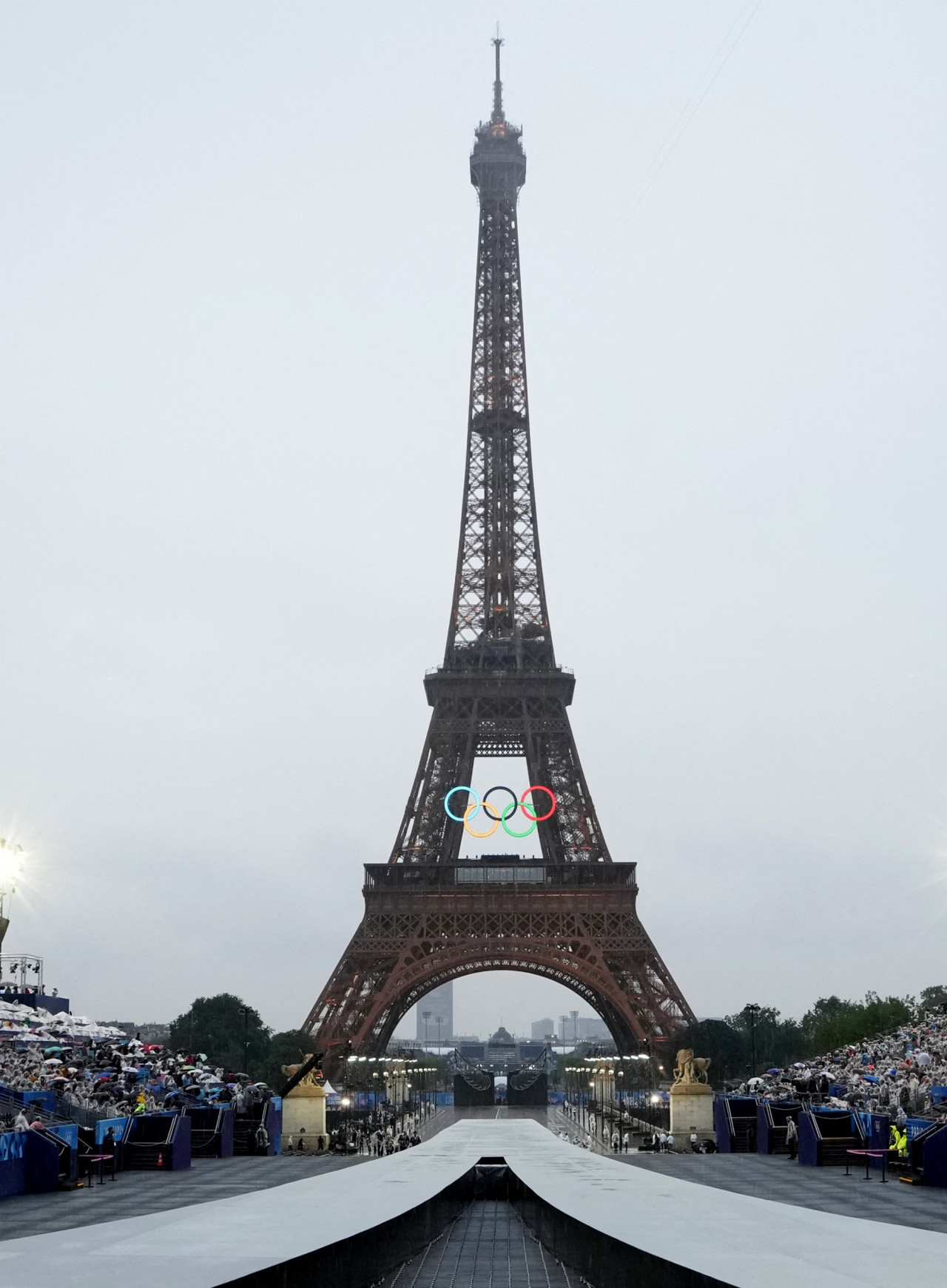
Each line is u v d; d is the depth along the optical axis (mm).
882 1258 42281
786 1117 125812
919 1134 88875
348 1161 112688
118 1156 101688
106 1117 103750
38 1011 138625
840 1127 109875
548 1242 63594
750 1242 46188
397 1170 84500
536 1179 76500
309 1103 158000
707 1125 164000
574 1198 63500
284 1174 96875
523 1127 175375
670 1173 97250
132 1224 51219
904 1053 161000
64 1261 41125
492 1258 62188
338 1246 46281
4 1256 42281
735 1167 103875
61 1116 97188
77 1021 143000
